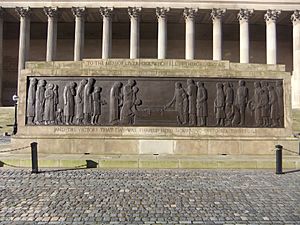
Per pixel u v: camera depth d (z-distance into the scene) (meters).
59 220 8.28
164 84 19.03
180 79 19.08
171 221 8.23
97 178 13.34
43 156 17.38
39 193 10.88
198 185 12.20
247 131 18.95
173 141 18.62
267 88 19.23
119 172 14.73
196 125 18.92
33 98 19.06
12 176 13.65
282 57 70.31
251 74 19.22
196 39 70.25
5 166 16.09
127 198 10.33
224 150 18.69
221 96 19.02
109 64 19.59
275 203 9.84
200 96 18.98
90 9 60.75
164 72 19.02
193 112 18.92
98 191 11.20
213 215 8.70
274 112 19.14
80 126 18.84
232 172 14.91
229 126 18.98
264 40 70.56
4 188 11.55
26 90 19.14
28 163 16.14
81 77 19.16
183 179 13.27
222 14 60.31
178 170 15.41
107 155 18.00
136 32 59.66
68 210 9.08
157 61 19.69
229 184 12.38
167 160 16.30
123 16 64.81
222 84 19.09
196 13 60.38
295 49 60.66
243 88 19.11
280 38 70.69
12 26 70.88
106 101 19.00
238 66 19.83
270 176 13.98
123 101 18.92
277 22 67.44
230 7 60.28
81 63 19.62
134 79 19.06
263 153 18.77
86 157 17.08
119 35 70.88
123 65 19.55
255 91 19.17
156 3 59.69
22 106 19.06
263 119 19.09
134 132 18.77
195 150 18.62
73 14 61.06
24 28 60.44
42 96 19.06
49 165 16.09
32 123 19.02
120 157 17.17
